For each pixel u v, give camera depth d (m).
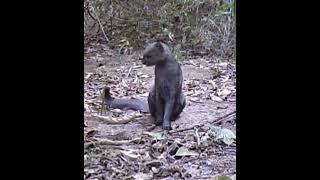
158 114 3.76
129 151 3.04
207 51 6.27
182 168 2.84
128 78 5.29
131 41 6.68
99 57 6.17
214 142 3.26
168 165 2.89
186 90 4.72
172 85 3.72
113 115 3.94
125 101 4.14
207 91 4.70
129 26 6.94
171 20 6.90
